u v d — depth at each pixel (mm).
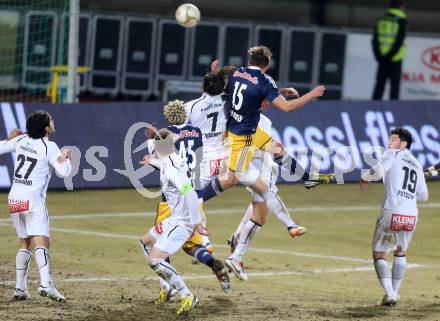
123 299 32719
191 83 71438
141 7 78312
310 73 78375
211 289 35656
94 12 77000
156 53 77562
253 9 79562
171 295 31750
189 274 38781
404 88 78688
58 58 69438
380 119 63094
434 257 44438
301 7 80188
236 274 35094
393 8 74438
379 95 76000
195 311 31125
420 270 41312
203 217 34406
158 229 31828
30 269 37781
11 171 55312
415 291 36656
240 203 56281
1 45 70188
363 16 80562
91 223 49406
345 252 44750
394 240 33344
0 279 35500
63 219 50062
